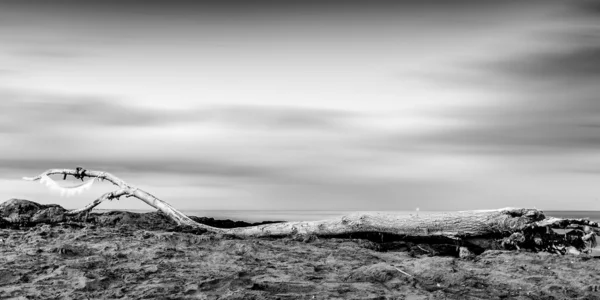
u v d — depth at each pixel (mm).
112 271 8570
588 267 9633
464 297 7738
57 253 9711
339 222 12828
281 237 13188
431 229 12148
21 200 14398
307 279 8547
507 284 8539
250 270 8945
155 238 11188
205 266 9203
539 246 11750
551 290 8148
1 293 7379
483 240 11992
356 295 7617
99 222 13992
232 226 14852
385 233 12594
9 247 10219
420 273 8906
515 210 11891
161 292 7535
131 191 14078
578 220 11570
